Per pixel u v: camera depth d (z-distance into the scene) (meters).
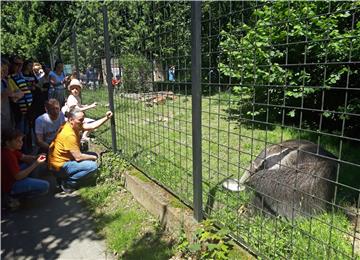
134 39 4.52
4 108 5.45
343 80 5.23
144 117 5.43
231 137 5.57
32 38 20.14
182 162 4.68
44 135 5.57
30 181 4.45
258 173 3.26
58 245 3.56
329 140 5.42
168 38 3.85
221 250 2.82
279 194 3.09
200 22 2.92
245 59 3.83
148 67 4.34
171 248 3.24
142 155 4.93
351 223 3.09
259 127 5.83
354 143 5.31
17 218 4.16
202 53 3.09
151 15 4.08
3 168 4.28
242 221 3.13
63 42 10.61
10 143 4.30
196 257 2.98
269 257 2.65
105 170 5.09
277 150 3.39
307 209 3.11
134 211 4.05
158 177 4.27
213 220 3.13
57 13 20.48
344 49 4.55
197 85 3.04
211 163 4.73
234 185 3.65
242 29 2.96
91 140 6.50
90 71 7.15
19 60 6.56
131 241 3.48
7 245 3.58
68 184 4.90
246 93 4.30
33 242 3.62
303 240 2.77
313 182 3.11
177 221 3.40
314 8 4.26
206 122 6.03
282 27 4.18
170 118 5.09
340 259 2.52
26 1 20.47
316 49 4.76
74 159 4.87
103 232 3.76
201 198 3.25
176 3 3.71
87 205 4.41
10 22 21.05
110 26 5.18
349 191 3.64
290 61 5.29
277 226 2.96
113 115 5.42
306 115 5.91
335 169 3.31
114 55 5.20
